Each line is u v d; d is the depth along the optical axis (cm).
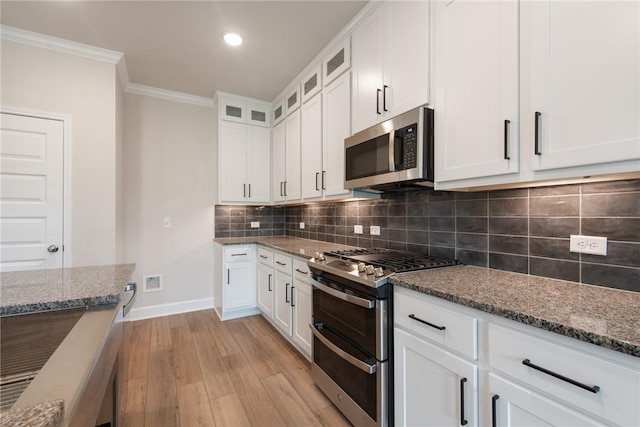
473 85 126
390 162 160
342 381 165
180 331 285
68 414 50
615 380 68
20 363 94
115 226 248
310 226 334
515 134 111
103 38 226
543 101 102
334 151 226
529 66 107
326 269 173
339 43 221
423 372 118
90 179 238
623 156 84
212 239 356
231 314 322
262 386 196
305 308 219
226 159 336
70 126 232
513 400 88
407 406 126
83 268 148
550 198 129
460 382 103
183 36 224
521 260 139
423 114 146
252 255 327
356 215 256
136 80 301
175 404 177
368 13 189
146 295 322
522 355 86
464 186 133
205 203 353
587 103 91
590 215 117
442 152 141
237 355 238
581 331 72
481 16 123
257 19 204
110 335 98
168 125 333
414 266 149
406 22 161
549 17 101
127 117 311
